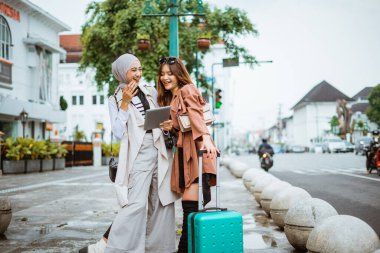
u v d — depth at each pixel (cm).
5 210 609
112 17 2045
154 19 1881
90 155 3288
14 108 2950
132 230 390
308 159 3722
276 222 645
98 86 2172
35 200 1045
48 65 3634
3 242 561
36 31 3475
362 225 390
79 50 7669
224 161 2747
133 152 400
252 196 1107
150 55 1906
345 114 8762
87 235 605
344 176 1655
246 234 612
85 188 1360
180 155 404
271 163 2061
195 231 344
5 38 3061
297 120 11812
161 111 383
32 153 2248
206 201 398
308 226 492
